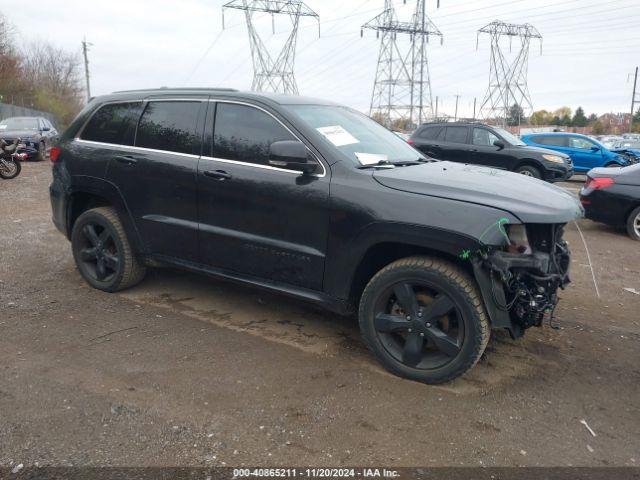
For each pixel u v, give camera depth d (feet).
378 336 11.87
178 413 10.17
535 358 13.01
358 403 10.71
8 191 37.50
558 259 12.28
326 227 12.03
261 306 15.71
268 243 12.91
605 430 10.13
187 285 17.25
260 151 13.14
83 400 10.50
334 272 12.10
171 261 15.05
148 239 15.25
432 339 11.25
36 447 9.07
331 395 10.97
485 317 10.84
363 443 9.46
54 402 10.41
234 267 13.74
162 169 14.51
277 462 8.89
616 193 27.71
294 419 10.09
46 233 24.27
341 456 9.09
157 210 14.85
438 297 11.14
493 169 14.32
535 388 11.57
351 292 12.18
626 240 27.61
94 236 16.42
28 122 66.44
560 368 12.55
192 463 8.81
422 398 10.98
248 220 13.17
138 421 9.87
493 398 11.09
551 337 14.30
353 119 15.03
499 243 10.29
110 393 10.78
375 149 13.58
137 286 17.03
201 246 14.16
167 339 13.35
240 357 12.51
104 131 16.16
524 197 11.10
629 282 19.99
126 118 15.74
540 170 42.50
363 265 12.08
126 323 14.24
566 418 10.48
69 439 9.31
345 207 11.70
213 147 13.87
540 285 11.05
